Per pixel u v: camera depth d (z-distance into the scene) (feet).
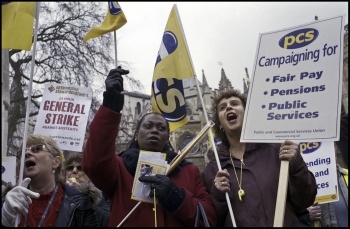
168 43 13.10
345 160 10.54
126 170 11.17
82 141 18.80
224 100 12.63
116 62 12.34
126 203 10.66
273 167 11.12
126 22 12.53
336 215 16.21
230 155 11.91
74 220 10.41
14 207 9.32
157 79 13.01
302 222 11.37
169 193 10.07
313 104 10.80
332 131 10.37
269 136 11.03
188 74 12.76
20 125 49.39
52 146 11.26
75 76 51.44
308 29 11.51
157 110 13.19
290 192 10.74
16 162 12.50
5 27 11.01
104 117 10.42
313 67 11.13
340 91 10.61
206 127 11.73
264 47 11.96
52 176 11.00
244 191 10.85
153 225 10.38
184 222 10.23
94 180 10.57
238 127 12.10
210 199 11.08
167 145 12.24
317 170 16.38
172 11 13.29
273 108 11.25
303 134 10.68
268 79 11.60
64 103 19.26
